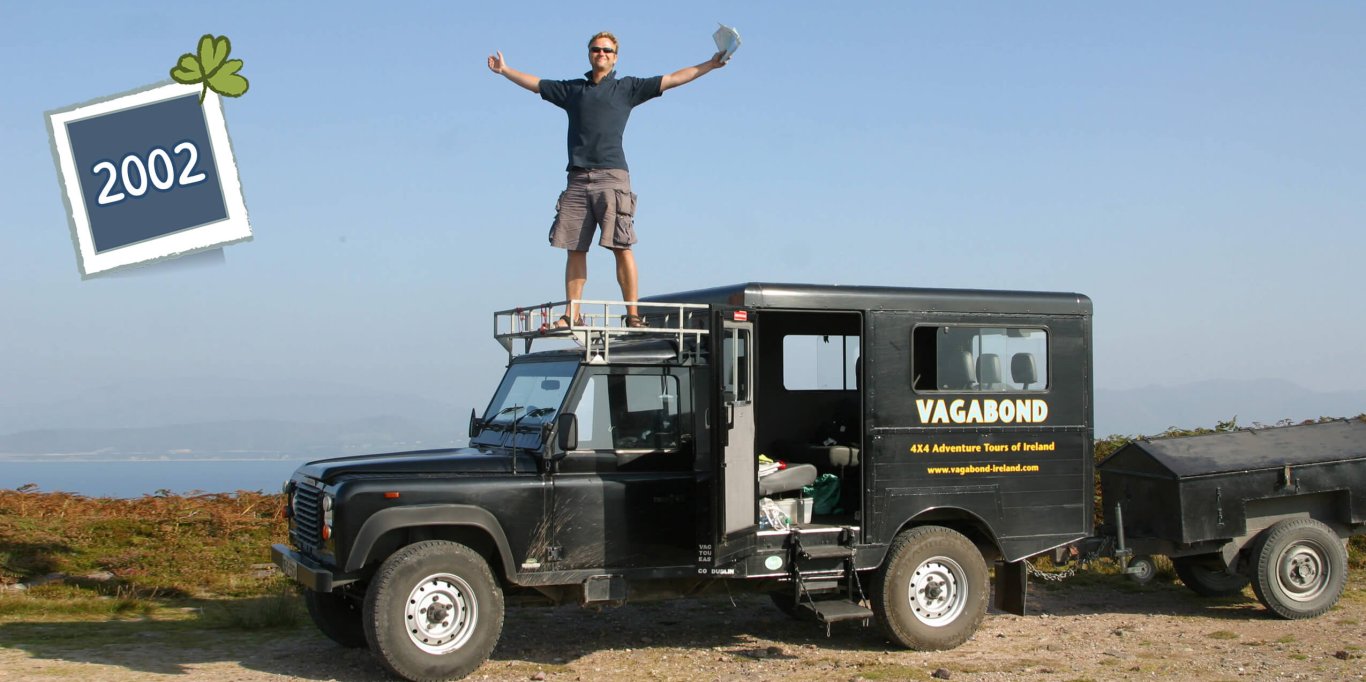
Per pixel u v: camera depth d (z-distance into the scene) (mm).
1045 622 9766
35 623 9359
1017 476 9008
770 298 8305
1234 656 8391
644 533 8070
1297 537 9750
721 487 7859
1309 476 9859
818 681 7699
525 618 9898
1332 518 10070
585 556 7914
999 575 9344
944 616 8734
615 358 8117
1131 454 10125
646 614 10125
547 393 8328
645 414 8211
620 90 8805
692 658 8406
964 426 8867
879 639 9109
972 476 8875
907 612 8586
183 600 10484
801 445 9648
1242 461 9836
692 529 8211
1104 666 8094
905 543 8641
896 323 8703
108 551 11680
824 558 8453
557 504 7852
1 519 12414
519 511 7750
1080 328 9250
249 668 7977
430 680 7461
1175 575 11562
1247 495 9711
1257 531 9891
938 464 8789
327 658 8305
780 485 8773
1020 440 9031
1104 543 9680
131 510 13477
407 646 7391
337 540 7391
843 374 9945
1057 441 9141
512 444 8359
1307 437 10352
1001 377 9008
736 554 8078
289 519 8766
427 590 7504
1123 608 10398
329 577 7387
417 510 7500
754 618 9984
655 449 8188
